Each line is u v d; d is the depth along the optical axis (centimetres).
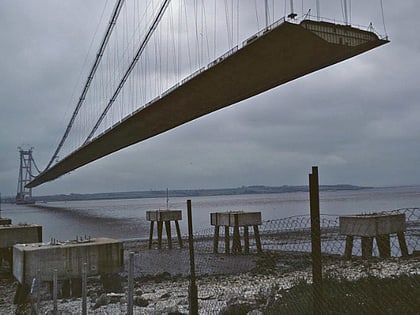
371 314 778
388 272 1747
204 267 3416
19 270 2033
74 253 2048
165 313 1349
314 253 671
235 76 3741
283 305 1001
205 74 3891
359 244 3644
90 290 2112
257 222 4372
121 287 2105
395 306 798
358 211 10156
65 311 1416
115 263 2120
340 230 3145
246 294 1584
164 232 8181
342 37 2917
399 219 3200
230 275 2578
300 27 2794
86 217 14538
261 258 3294
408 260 2470
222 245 5097
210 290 1842
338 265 2252
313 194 658
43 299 1900
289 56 3195
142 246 5562
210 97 4350
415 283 853
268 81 3738
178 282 2541
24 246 2123
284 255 3055
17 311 1644
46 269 1998
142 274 3175
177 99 4728
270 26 2939
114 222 11606
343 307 797
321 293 673
